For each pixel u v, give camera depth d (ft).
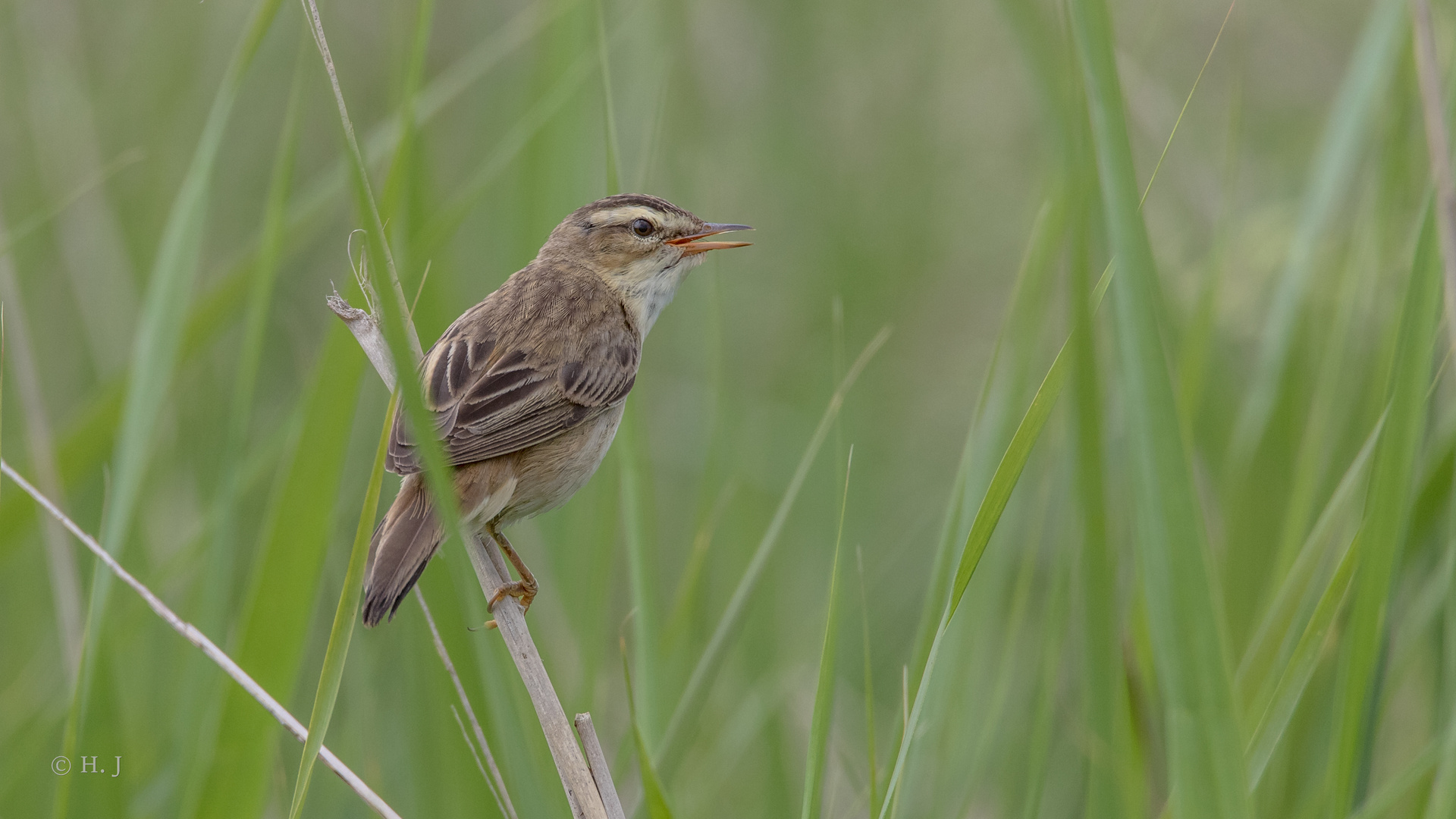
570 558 37.58
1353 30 53.98
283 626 28.30
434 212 34.14
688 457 49.14
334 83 19.01
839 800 36.55
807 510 46.96
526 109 40.57
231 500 30.76
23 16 46.01
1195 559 20.59
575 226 36.24
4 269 33.37
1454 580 25.25
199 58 52.42
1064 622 28.96
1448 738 23.67
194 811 27.53
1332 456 31.99
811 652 40.63
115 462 31.73
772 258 56.90
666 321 51.62
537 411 30.55
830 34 58.90
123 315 43.42
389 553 25.99
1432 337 23.41
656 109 37.88
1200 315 31.55
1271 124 53.78
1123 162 20.90
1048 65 28.40
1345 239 37.19
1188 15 53.36
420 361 27.48
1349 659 23.95
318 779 33.73
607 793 24.20
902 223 57.47
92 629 27.12
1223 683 20.61
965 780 29.68
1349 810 23.89
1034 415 21.70
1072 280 23.59
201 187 30.04
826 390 48.96
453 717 30.91
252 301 33.55
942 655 29.99
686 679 33.99
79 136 44.34
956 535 26.37
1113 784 26.61
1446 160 23.02
